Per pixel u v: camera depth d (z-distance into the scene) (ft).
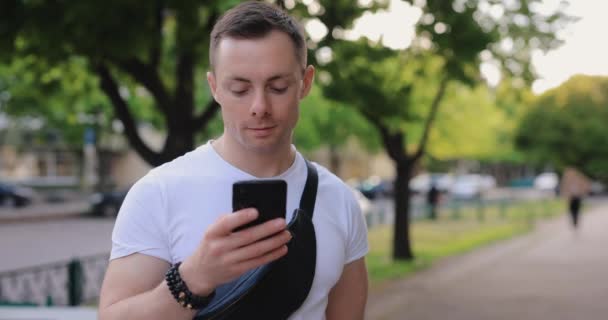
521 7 25.45
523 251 42.42
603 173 151.23
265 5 4.38
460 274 31.73
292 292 4.58
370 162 177.78
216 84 4.51
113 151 110.32
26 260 37.29
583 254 40.86
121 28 16.24
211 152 4.83
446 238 50.31
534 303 24.63
